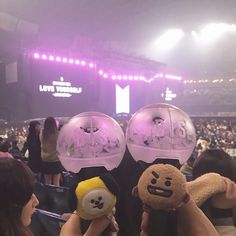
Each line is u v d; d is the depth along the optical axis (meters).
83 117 1.60
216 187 1.82
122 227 1.97
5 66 18.89
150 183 1.25
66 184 5.23
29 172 1.50
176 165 1.61
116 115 22.11
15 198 1.42
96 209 1.33
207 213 1.87
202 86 33.12
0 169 1.43
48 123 5.52
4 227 1.37
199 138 12.42
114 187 1.33
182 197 1.24
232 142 13.18
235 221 1.99
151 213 1.31
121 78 22.45
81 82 19.61
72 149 1.54
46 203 3.46
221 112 32.34
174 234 1.32
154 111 1.64
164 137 1.59
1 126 16.55
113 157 1.56
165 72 25.16
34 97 18.02
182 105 33.50
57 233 2.99
